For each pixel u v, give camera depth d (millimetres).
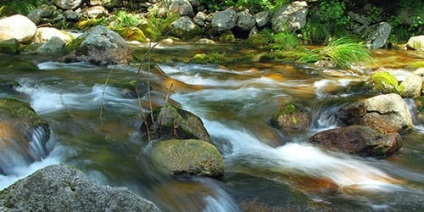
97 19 14672
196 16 14172
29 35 10414
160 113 5500
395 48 12891
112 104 6496
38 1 15641
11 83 7035
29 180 2682
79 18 14969
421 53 12180
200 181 4633
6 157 4520
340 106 7016
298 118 6672
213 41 13266
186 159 4695
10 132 4715
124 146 5199
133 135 5512
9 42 9719
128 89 6949
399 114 6641
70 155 4891
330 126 6938
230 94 7801
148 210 2820
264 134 6285
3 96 6609
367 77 9203
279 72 9547
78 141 5227
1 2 15859
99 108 6316
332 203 4512
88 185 2729
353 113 6809
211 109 6965
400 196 4773
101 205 2703
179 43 12852
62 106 6324
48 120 5680
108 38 9086
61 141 5188
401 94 7984
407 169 5547
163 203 4293
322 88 8398
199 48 12086
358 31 13594
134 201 2805
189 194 4426
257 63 10383
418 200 4691
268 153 5777
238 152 5746
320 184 4961
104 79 7664
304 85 8617
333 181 5074
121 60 9000
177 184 4559
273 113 6836
